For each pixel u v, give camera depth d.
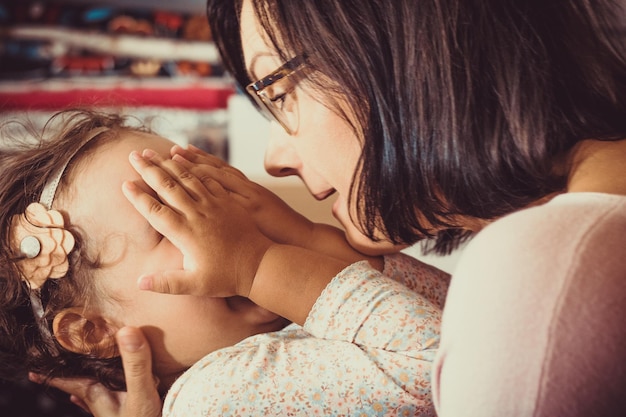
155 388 0.89
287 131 0.79
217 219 0.83
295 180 1.44
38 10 2.34
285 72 0.73
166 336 0.89
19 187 0.92
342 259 0.91
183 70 2.44
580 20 0.68
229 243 0.82
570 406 0.49
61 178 0.91
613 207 0.54
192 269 0.80
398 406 0.72
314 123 0.75
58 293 0.90
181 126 2.23
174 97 2.24
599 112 0.66
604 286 0.50
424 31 0.65
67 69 2.32
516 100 0.64
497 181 0.66
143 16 2.48
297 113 0.76
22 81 2.25
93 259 0.88
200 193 0.85
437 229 0.76
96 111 1.15
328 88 0.72
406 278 0.94
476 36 0.65
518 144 0.64
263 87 0.75
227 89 2.32
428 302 0.81
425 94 0.66
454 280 0.57
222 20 0.88
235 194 0.91
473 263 0.55
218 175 0.92
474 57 0.65
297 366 0.76
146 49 2.42
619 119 0.66
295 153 0.85
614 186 0.58
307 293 0.82
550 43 0.66
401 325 0.76
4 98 2.09
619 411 0.49
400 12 0.66
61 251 0.88
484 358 0.51
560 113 0.65
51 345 0.93
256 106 0.92
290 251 0.84
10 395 1.13
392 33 0.67
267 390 0.75
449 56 0.65
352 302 0.79
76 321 0.90
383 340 0.76
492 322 0.52
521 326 0.50
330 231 0.95
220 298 0.88
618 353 0.49
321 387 0.74
